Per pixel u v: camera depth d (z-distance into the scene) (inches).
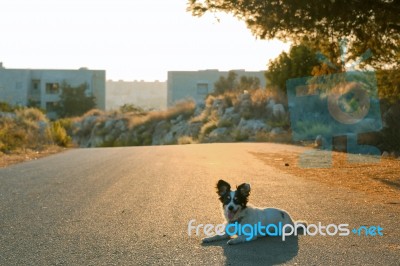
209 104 1916.8
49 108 3804.1
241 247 305.7
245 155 897.5
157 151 1027.9
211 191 502.0
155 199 461.1
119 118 2128.4
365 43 650.2
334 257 284.2
